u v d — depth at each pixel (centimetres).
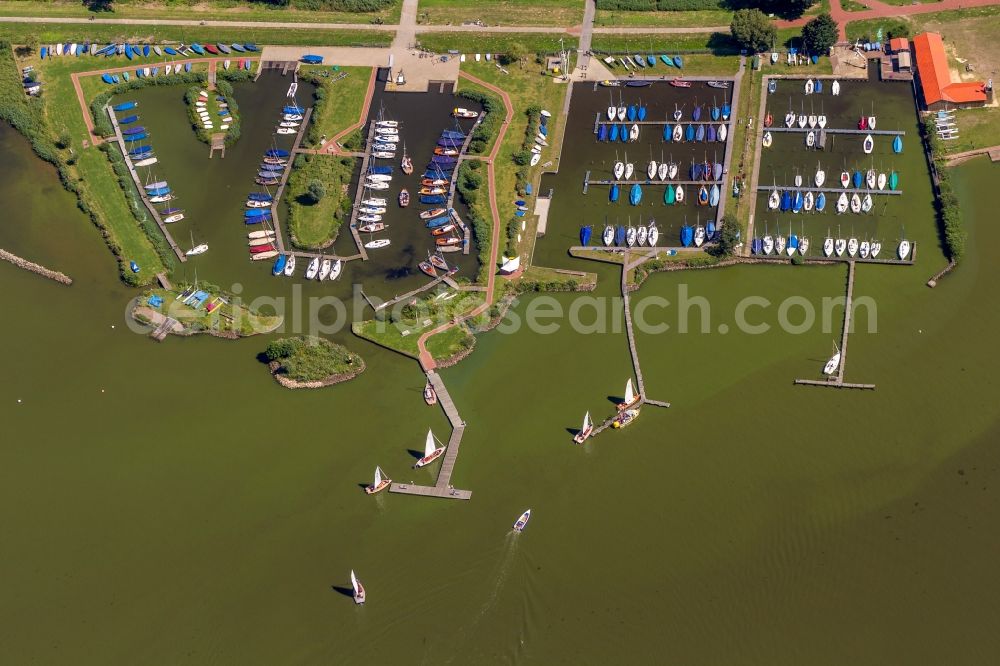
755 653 16488
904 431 18962
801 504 18112
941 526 17700
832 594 17038
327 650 16838
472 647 16762
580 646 16662
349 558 17875
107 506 18800
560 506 18275
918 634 16525
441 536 18025
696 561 17500
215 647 17012
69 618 17475
